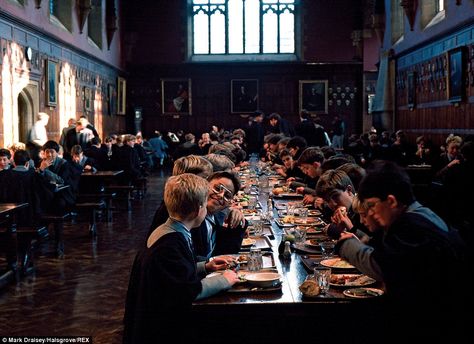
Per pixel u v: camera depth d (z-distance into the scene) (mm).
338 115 30844
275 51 31359
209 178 5066
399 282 3191
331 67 30656
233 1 31266
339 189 5051
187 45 30953
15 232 8477
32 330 6395
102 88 26141
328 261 4805
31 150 15195
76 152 12539
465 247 3279
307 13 30734
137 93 31125
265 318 3900
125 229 12688
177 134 30609
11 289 8055
